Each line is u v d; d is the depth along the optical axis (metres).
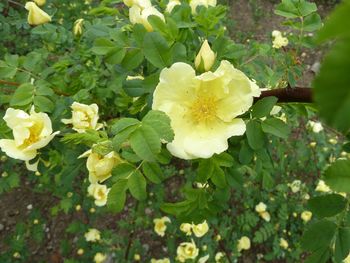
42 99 0.24
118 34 0.22
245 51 0.23
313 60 0.69
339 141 0.56
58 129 0.24
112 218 0.56
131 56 0.21
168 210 0.22
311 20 0.23
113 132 0.16
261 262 0.53
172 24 0.21
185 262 0.44
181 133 0.18
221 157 0.20
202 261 0.42
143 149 0.15
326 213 0.15
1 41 0.50
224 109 0.18
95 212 0.51
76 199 0.47
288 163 0.54
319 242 0.15
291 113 0.26
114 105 0.30
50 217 0.56
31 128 0.21
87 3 0.54
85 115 0.23
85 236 0.48
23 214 0.56
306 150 0.53
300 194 0.54
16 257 0.50
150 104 0.20
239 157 0.20
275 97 0.19
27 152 0.21
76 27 0.30
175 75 0.18
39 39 0.49
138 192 0.19
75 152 0.25
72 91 0.29
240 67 0.27
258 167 0.24
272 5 0.86
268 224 0.51
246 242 0.49
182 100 0.18
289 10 0.23
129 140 0.16
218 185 0.20
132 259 0.49
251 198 0.53
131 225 0.50
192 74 0.18
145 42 0.19
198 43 0.23
